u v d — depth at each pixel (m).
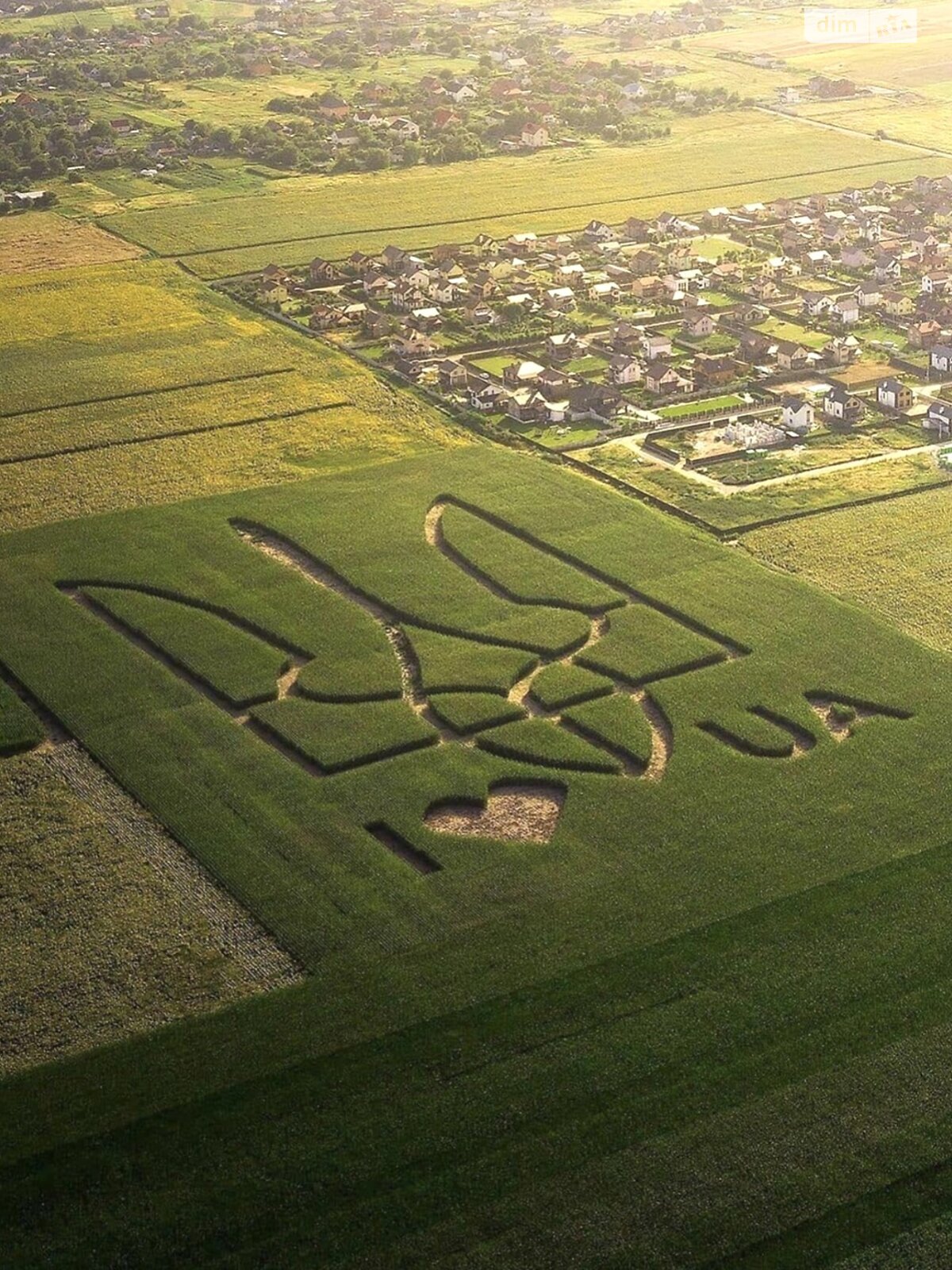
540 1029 93.50
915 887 104.69
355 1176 84.00
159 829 113.44
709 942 100.12
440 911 103.88
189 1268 79.25
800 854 108.56
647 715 127.06
